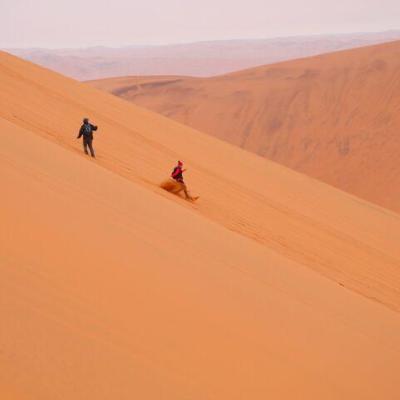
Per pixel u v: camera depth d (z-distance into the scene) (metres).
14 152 22.19
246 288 17.97
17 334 9.17
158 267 15.86
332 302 21.33
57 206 17.22
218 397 10.41
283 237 42.72
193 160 61.31
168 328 12.13
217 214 41.91
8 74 69.62
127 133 62.09
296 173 81.88
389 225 68.12
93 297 11.79
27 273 11.37
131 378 9.60
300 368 13.42
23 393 7.87
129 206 22.16
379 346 18.11
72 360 9.24
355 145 174.88
